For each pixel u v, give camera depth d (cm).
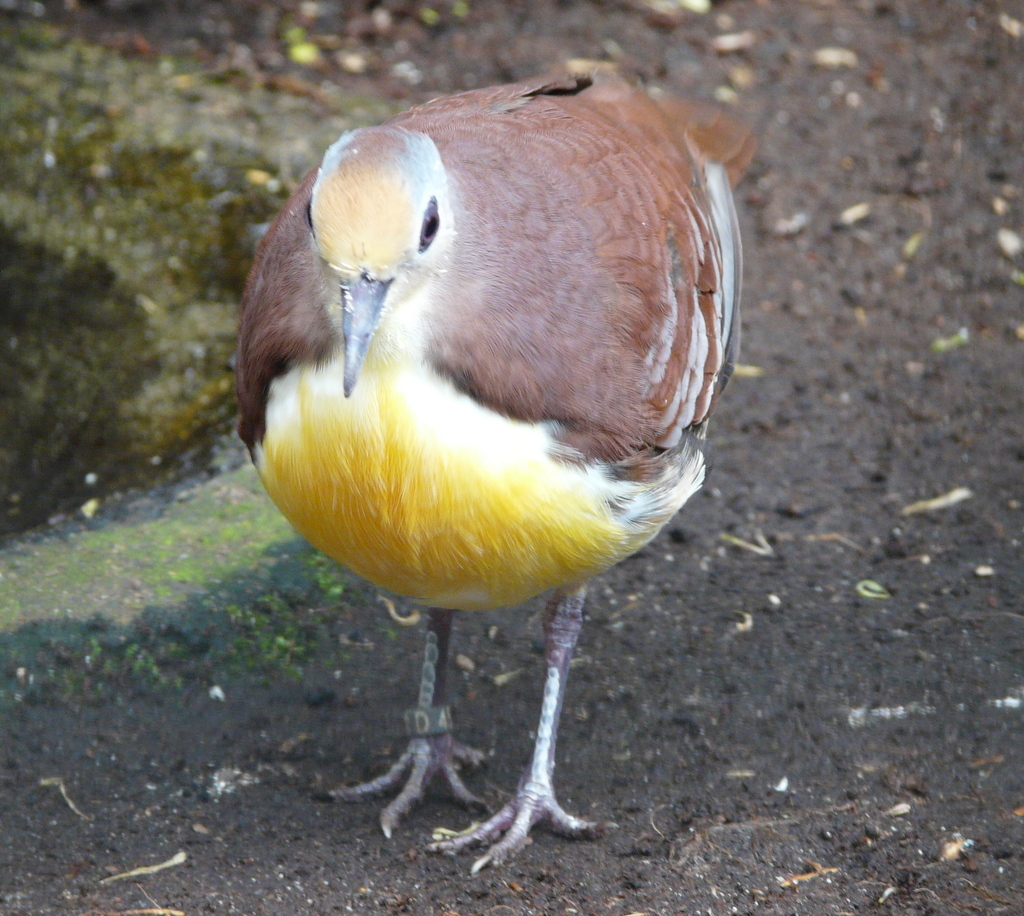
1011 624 1030
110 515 1105
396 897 790
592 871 816
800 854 818
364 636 1032
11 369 1336
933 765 897
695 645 1030
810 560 1114
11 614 982
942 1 1820
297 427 726
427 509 723
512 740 957
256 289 759
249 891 793
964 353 1327
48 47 1698
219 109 1584
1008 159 1556
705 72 1703
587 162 812
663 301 809
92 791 888
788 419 1259
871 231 1478
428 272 688
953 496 1166
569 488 736
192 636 995
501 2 1861
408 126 807
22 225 1452
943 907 765
